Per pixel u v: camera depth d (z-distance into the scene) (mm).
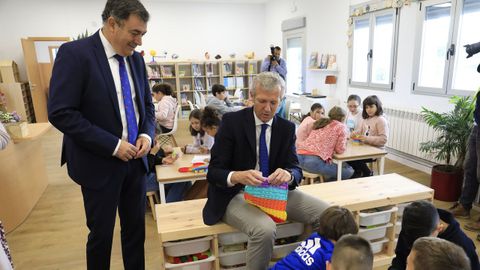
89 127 1418
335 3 5812
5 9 7680
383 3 4691
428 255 1039
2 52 7855
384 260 2213
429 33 4102
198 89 8609
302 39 7109
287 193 1774
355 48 5461
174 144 4660
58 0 7867
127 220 1795
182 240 1800
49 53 8008
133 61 1654
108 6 1402
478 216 3010
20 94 7027
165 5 8508
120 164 1570
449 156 3371
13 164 2947
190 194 2789
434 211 1538
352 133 3771
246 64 8906
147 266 2355
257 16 9133
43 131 3178
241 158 1687
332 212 1492
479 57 3525
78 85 1409
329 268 1232
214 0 8594
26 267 2371
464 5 3639
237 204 1722
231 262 1901
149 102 1819
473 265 1589
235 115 1696
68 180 4180
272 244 1584
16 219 2961
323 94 6469
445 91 3904
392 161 4656
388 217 2180
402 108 4355
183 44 8812
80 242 2705
